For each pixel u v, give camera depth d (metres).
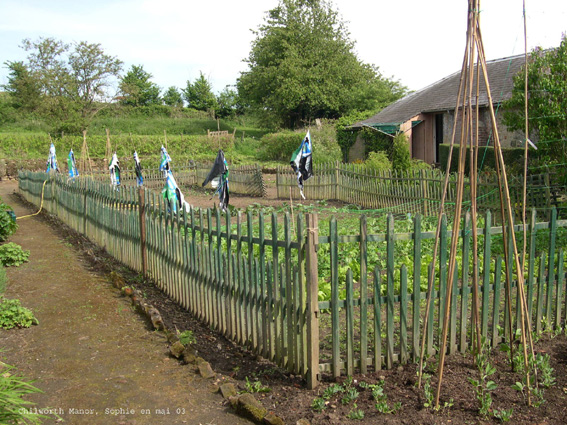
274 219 4.73
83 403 4.36
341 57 50.41
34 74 50.16
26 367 5.07
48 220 15.13
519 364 4.45
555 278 5.34
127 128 53.81
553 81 12.04
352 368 4.47
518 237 8.55
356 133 27.88
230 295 5.66
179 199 8.95
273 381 4.62
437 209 13.05
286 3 50.94
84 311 6.79
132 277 8.50
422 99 24.44
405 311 4.59
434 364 4.60
